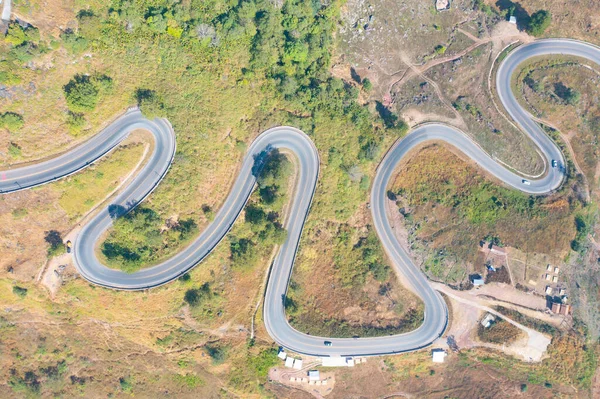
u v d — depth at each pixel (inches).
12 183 3909.9
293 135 4653.1
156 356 4463.6
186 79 4338.1
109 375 4409.5
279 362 4677.7
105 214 4170.8
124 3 4089.6
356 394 4825.3
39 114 3890.3
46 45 3841.0
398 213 4928.6
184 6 4288.9
